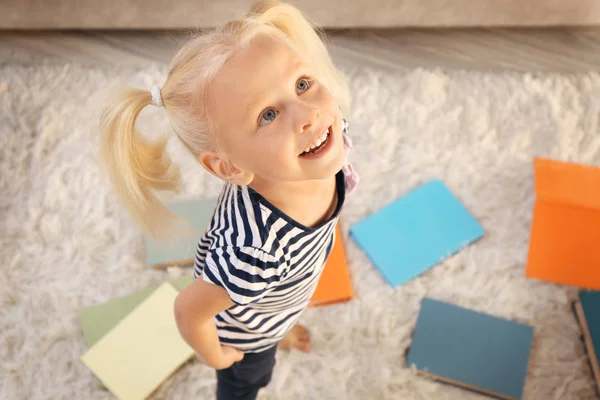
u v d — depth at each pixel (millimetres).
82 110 1507
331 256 1329
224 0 1525
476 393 1218
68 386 1208
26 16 1561
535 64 1674
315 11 1559
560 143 1487
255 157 594
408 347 1265
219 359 861
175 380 1221
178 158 1440
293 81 585
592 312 1250
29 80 1545
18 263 1330
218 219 719
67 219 1382
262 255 660
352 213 1413
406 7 1575
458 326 1261
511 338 1249
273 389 1209
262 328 876
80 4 1534
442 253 1352
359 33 1727
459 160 1477
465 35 1736
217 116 589
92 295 1308
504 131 1520
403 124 1520
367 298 1312
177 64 618
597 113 1531
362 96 1548
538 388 1222
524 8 1598
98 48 1666
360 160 1471
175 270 1338
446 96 1562
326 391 1210
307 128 572
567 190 1377
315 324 1278
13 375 1214
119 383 1191
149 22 1583
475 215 1418
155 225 740
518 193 1440
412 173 1463
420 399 1208
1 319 1270
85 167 1434
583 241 1339
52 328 1260
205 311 735
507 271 1347
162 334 1235
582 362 1243
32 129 1487
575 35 1734
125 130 632
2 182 1421
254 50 579
